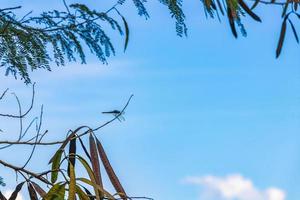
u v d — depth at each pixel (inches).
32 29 167.0
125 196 135.5
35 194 137.2
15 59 164.9
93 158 136.3
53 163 138.3
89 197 137.9
